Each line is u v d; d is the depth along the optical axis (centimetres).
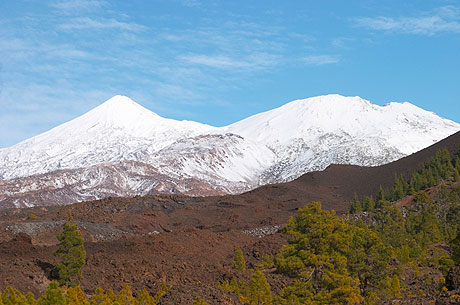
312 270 6881
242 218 16512
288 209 18300
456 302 5188
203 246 10094
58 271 7319
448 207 12575
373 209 13725
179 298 5719
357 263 7219
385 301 7038
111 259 8206
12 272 6894
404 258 8931
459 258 7969
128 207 17050
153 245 9119
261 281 6306
